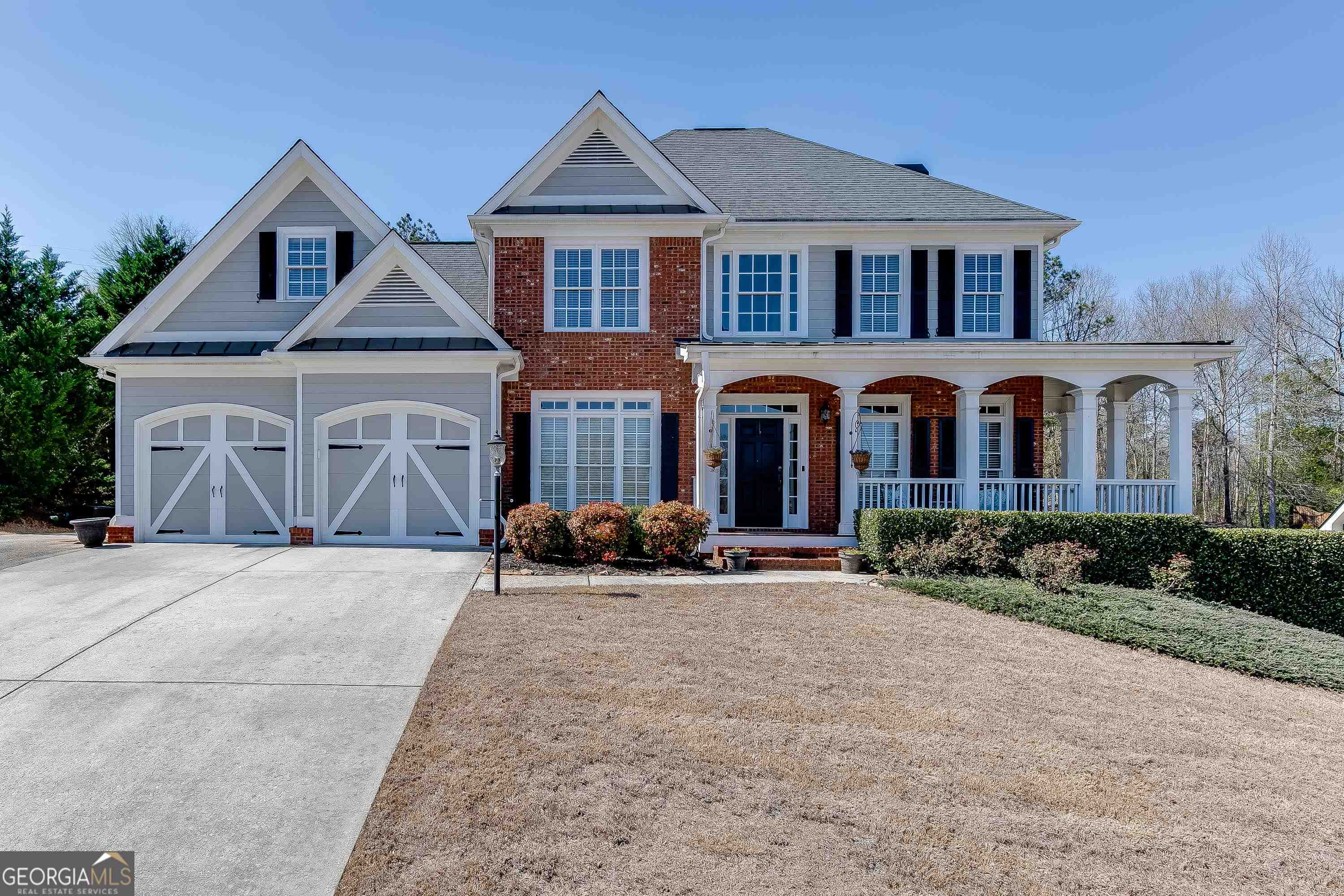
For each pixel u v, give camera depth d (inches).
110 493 769.6
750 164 639.8
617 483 530.0
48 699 214.4
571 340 530.0
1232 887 134.9
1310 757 194.2
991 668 259.8
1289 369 1146.0
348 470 494.9
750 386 553.9
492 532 492.1
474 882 131.3
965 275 565.9
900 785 169.6
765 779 171.0
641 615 320.2
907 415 553.9
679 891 129.1
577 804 158.1
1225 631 303.0
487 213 531.5
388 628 290.0
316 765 177.2
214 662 247.3
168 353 504.1
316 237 542.0
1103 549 429.1
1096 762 185.3
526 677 235.0
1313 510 1121.4
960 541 420.8
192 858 140.6
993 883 133.3
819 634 297.6
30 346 676.1
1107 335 1407.5
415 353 480.7
